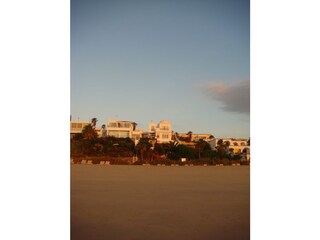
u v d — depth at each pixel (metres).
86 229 6.36
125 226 6.31
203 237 5.98
